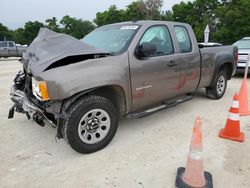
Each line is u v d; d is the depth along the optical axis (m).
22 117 5.03
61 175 3.09
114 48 3.94
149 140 3.99
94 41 4.40
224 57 5.92
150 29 4.23
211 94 6.18
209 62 5.47
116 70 3.57
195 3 39.69
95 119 3.52
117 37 4.16
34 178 3.04
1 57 24.25
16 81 4.24
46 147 3.79
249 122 4.77
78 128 3.35
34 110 3.51
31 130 4.39
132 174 3.09
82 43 3.54
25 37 64.88
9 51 23.92
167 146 3.78
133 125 4.60
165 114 5.19
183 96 5.22
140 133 4.25
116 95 3.81
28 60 3.71
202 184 2.78
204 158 3.44
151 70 4.07
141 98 4.05
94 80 3.32
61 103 3.27
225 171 3.14
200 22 39.31
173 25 4.73
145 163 3.32
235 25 30.39
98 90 3.64
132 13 47.00
